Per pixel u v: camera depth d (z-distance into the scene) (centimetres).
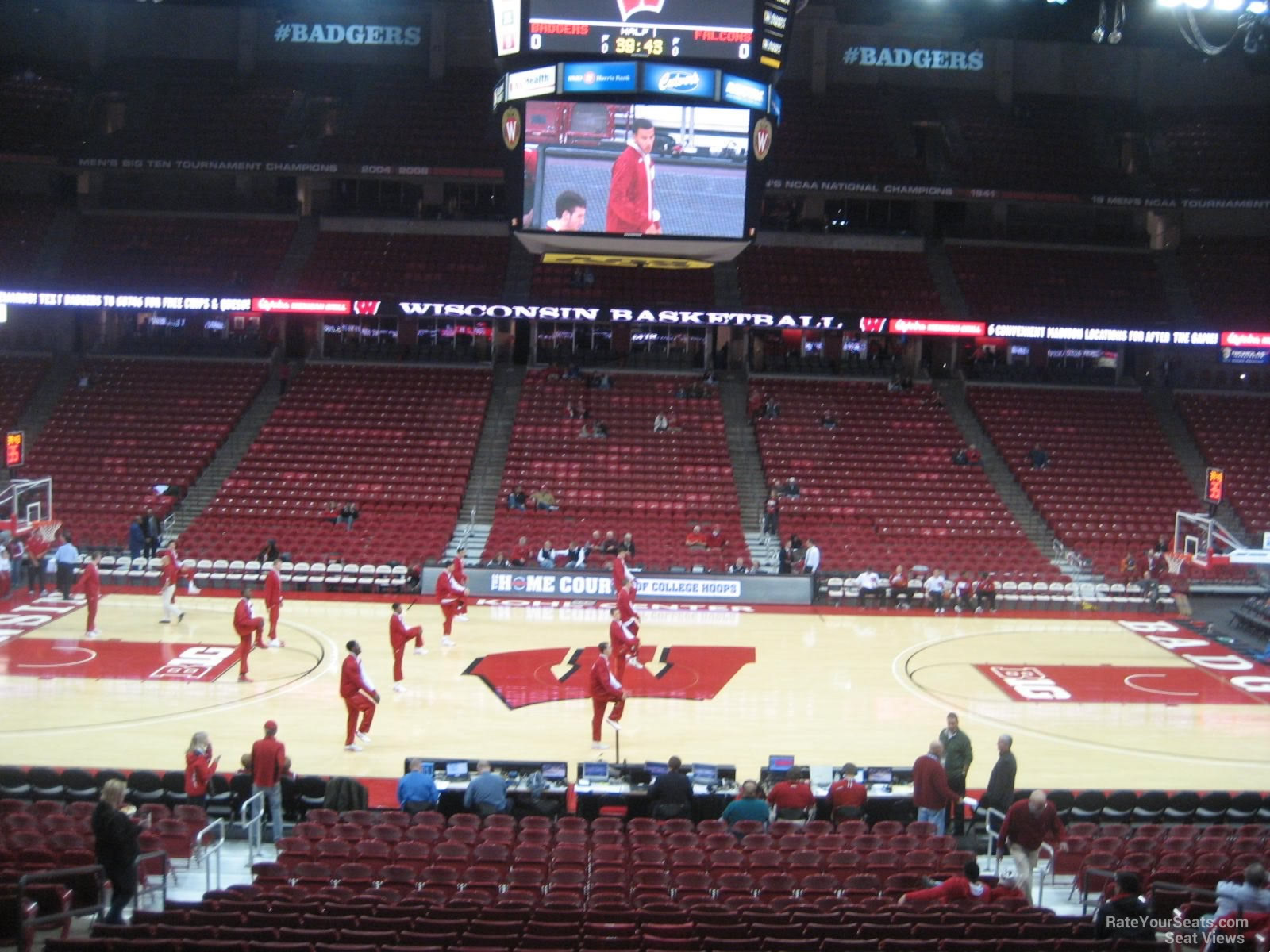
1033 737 2094
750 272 4250
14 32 4556
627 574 2541
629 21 2127
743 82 2159
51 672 2314
